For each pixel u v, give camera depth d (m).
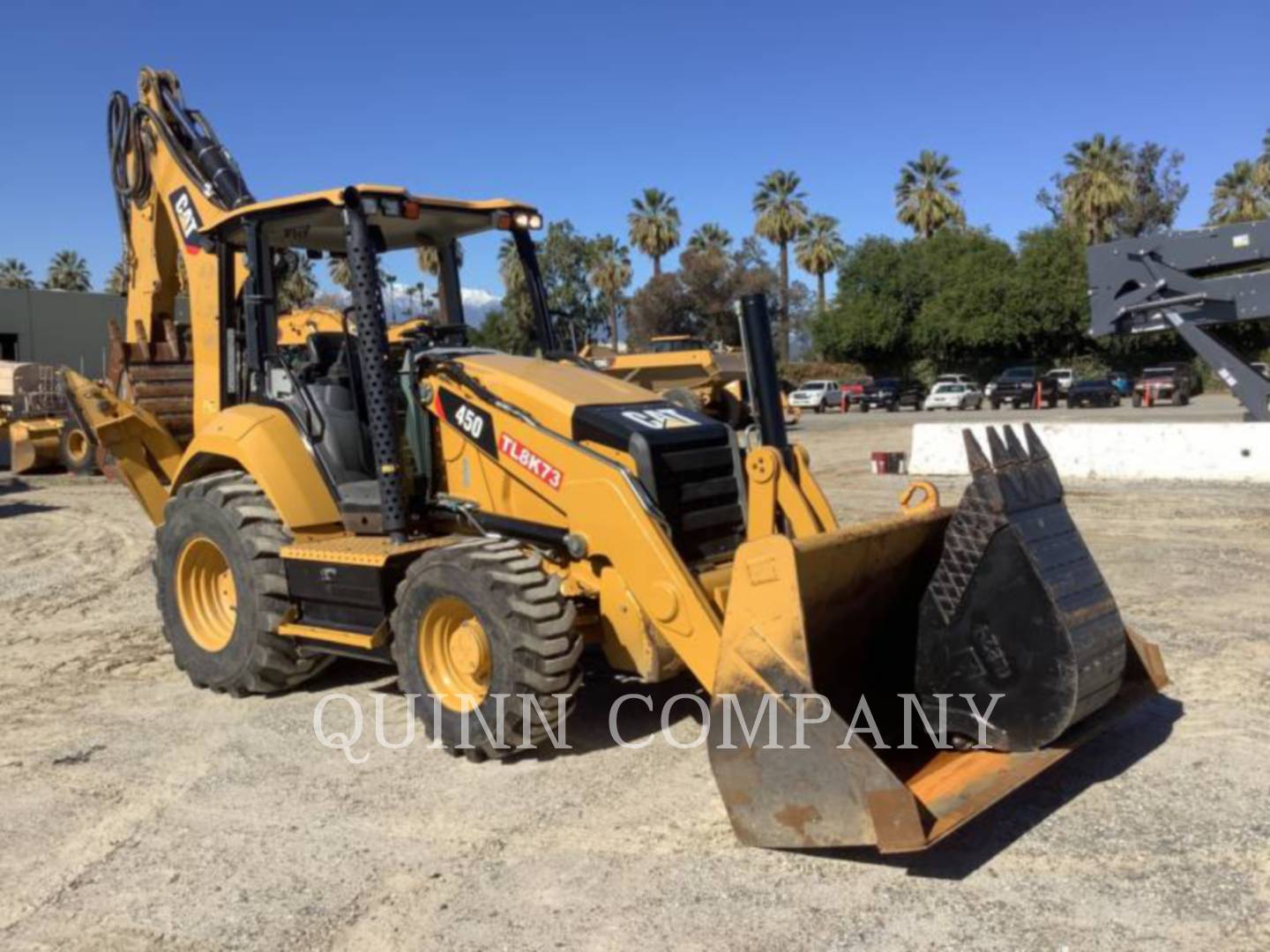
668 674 5.02
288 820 4.71
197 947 3.69
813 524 4.84
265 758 5.46
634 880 4.07
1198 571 9.16
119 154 8.66
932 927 3.65
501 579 4.95
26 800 5.00
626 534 4.93
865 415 44.53
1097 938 3.55
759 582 4.06
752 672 4.04
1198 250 14.02
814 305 67.81
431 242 7.02
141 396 8.96
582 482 5.11
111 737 5.84
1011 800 4.67
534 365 5.96
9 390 23.52
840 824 3.87
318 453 6.32
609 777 5.07
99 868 4.30
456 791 4.98
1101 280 14.69
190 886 4.13
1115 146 55.53
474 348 6.36
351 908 3.93
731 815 4.15
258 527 6.20
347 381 6.59
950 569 4.70
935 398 46.47
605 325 65.00
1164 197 59.69
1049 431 15.93
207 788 5.09
